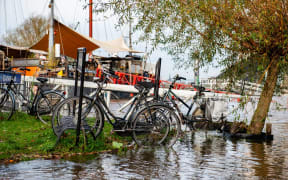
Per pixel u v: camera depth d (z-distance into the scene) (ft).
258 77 19.72
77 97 14.98
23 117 22.18
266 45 17.52
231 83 20.43
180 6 17.66
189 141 18.67
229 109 24.38
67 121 14.40
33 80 24.67
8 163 11.71
